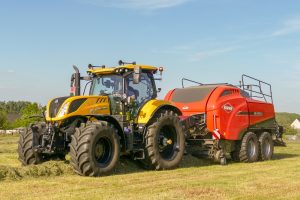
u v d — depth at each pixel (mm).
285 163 12992
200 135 12906
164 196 7188
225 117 13055
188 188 7977
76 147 9164
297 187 8219
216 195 7336
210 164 12609
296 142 28969
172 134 11320
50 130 9734
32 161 10211
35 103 46125
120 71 10742
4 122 53969
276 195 7406
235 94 13742
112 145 9742
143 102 11078
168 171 10531
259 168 11445
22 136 10359
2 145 21688
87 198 6973
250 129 14000
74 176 9281
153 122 10891
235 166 11984
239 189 7949
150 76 11430
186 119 12484
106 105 10375
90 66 11391
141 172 10305
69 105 9703
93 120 10148
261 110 14625
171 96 13875
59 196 7090
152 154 10562
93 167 9188
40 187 7883
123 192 7520
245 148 13461
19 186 7953
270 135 14875
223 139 13023
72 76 11164
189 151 12938
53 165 9523
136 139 10805
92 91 11258
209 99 13062
